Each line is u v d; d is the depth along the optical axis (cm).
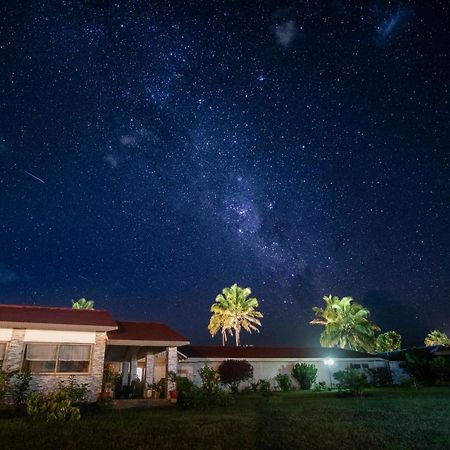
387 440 902
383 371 3144
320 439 927
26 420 1226
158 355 2583
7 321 1622
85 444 898
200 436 980
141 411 1517
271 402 1839
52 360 1655
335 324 4766
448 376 2742
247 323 4997
